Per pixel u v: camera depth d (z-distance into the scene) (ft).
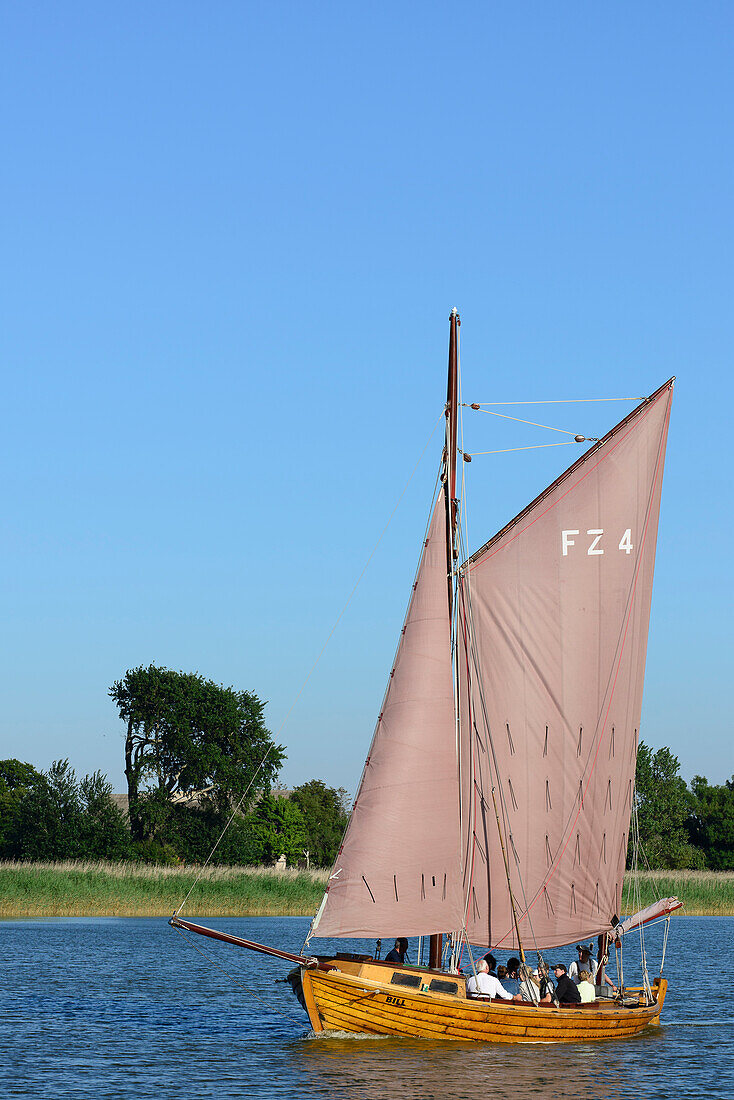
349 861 116.37
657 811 520.01
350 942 241.76
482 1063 111.75
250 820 469.57
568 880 128.88
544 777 128.36
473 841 125.39
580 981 129.70
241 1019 146.51
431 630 120.06
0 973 192.03
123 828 406.41
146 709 453.17
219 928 271.90
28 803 401.29
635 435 132.98
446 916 117.50
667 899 134.10
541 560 129.59
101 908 312.09
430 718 118.62
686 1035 135.03
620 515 132.46
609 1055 119.44
